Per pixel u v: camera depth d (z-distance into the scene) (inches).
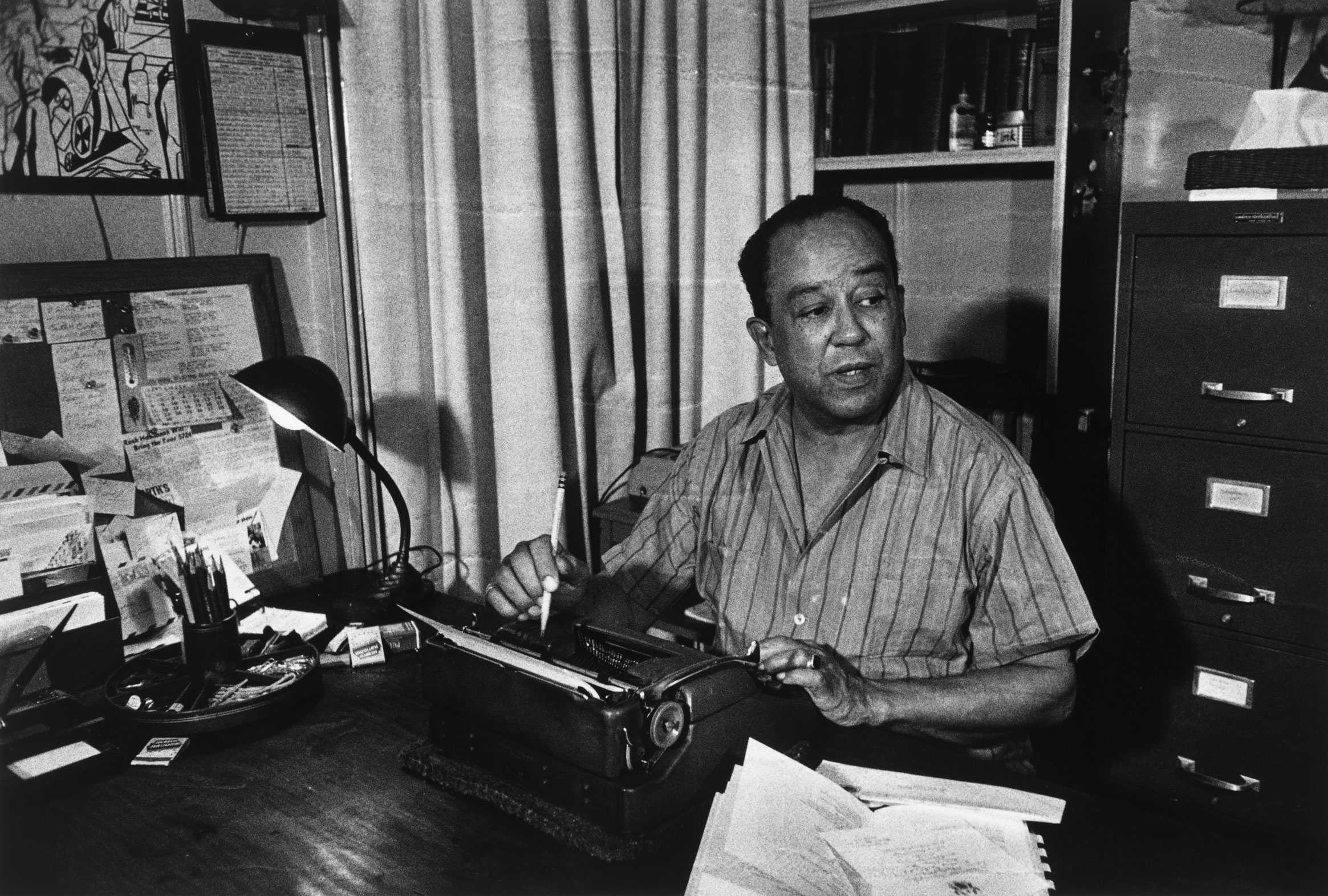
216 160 67.9
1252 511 72.1
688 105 93.6
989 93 91.5
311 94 72.5
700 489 64.3
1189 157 72.7
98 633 58.4
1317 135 70.2
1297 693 72.1
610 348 91.9
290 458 71.2
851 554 56.3
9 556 56.4
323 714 53.4
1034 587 52.6
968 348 108.3
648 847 39.9
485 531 84.7
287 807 44.6
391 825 42.9
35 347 59.7
